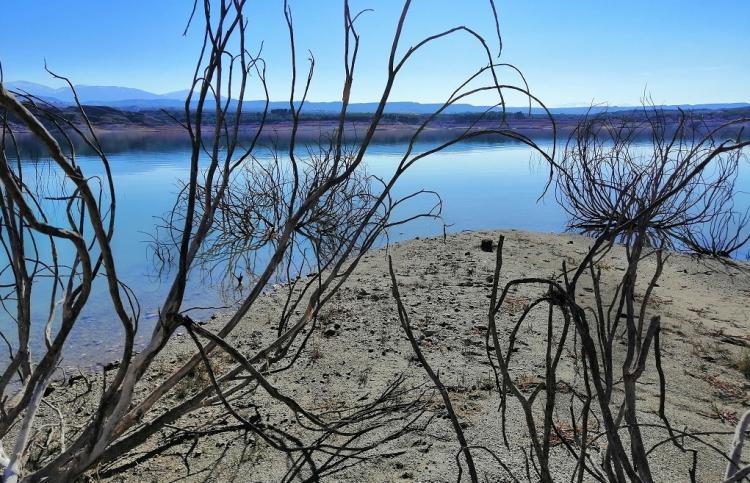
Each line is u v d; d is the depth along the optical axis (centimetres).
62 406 409
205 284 852
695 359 510
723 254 1102
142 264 961
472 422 361
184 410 231
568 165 991
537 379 429
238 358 186
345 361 482
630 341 167
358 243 910
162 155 3584
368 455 327
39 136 129
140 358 179
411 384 430
